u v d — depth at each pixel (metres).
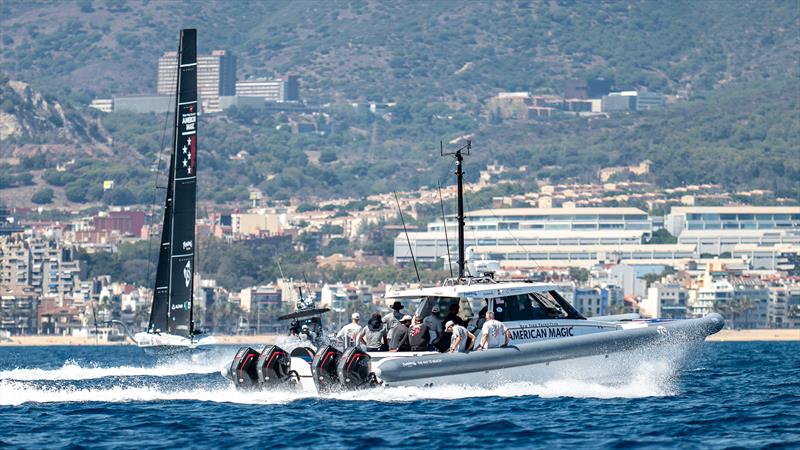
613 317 173.12
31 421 139.38
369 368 144.25
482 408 141.12
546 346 148.38
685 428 132.00
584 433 128.62
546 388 149.12
